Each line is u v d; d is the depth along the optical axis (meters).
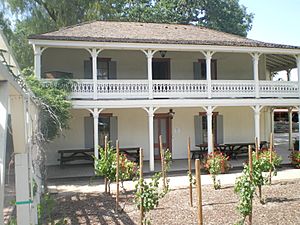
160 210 9.38
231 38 19.95
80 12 29.62
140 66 20.19
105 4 31.02
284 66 24.02
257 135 18.38
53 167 17.86
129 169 11.38
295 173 15.31
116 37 16.83
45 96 13.38
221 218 8.52
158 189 12.26
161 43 16.61
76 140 18.83
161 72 20.52
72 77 17.58
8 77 3.03
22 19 26.09
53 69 18.80
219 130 20.98
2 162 2.83
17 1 25.06
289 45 18.59
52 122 13.58
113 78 19.70
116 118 19.45
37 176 8.30
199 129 20.72
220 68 21.50
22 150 4.99
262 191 11.55
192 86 17.50
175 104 17.16
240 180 8.09
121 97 16.61
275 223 8.06
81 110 18.92
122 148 18.53
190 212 9.13
